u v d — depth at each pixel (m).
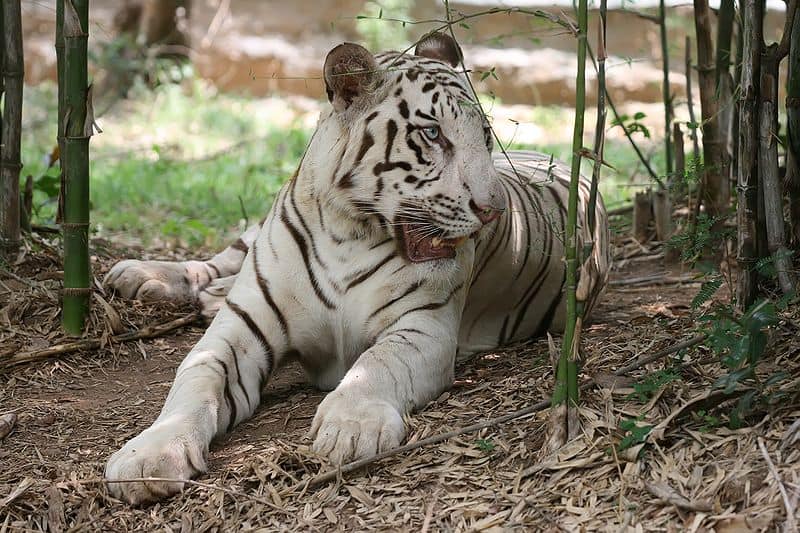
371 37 33.75
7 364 9.58
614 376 7.75
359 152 8.23
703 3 10.98
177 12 31.28
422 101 8.09
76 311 10.12
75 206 9.88
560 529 6.12
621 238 14.08
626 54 33.50
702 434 6.65
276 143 24.64
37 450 8.01
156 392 9.30
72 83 9.48
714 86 11.08
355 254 8.59
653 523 6.01
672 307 10.40
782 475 5.98
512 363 9.18
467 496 6.66
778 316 7.79
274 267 8.77
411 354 8.11
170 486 7.09
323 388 9.22
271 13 35.84
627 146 23.16
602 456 6.69
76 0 9.31
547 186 10.47
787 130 8.49
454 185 8.01
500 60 32.28
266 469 7.26
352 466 7.00
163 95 30.16
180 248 15.23
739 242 8.18
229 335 8.53
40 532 6.88
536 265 10.16
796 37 8.19
